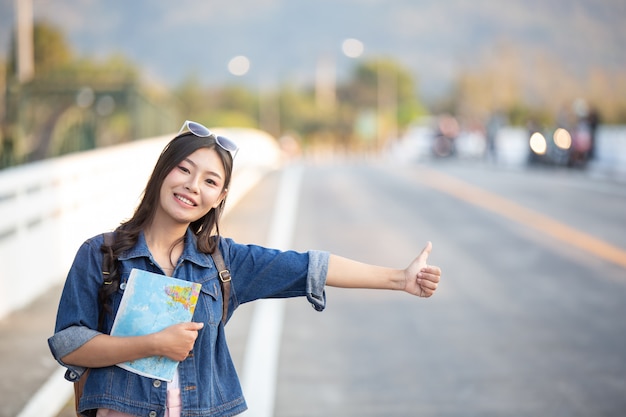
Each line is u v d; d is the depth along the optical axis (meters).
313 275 4.66
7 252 12.07
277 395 9.41
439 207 26.70
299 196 30.20
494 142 53.03
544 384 9.77
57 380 9.03
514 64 116.31
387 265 16.84
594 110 40.44
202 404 4.41
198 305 4.48
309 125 126.50
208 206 4.52
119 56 87.38
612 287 14.94
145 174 20.73
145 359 4.34
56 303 12.55
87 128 36.19
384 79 151.00
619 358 10.78
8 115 33.97
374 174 42.47
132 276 4.37
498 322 12.63
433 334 12.02
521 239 20.12
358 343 11.58
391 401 9.21
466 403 9.14
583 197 28.67
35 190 14.31
